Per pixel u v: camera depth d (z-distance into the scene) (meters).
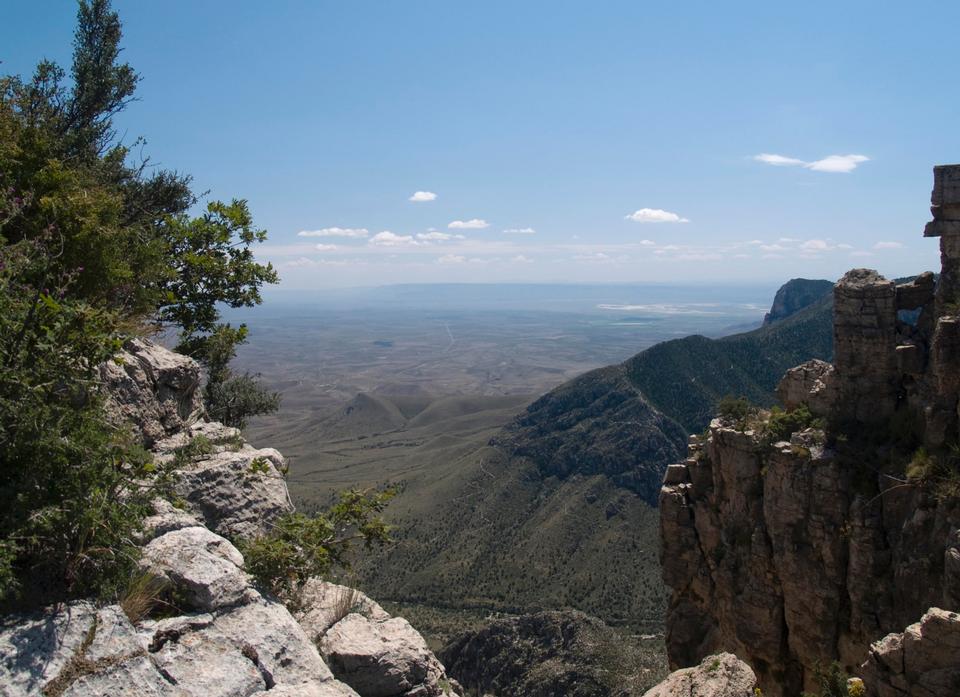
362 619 11.11
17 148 14.18
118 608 8.19
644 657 62.59
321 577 12.11
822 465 21.45
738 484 24.20
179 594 9.12
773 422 23.55
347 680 9.95
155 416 13.75
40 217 13.00
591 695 59.19
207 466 12.62
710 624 27.52
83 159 23.05
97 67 26.91
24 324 9.27
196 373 15.55
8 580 7.32
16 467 8.68
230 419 34.31
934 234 22.09
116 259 14.39
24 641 7.38
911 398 21.19
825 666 21.53
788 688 23.17
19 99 18.78
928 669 14.56
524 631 70.06
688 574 27.38
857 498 20.70
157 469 11.76
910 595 19.17
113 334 10.84
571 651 64.69
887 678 15.22
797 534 22.08
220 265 21.56
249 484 12.80
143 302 16.30
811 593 21.67
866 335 22.02
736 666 13.73
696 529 26.88
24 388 8.80
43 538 8.38
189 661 8.08
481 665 69.75
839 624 21.36
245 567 10.59
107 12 28.03
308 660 8.95
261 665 8.49
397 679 10.11
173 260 20.83
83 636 7.67
